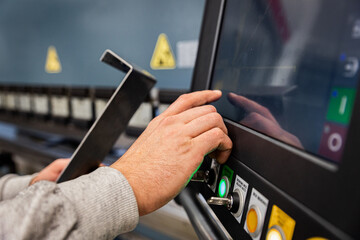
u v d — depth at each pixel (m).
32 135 1.88
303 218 0.28
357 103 0.23
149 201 0.42
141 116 1.41
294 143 0.33
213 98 0.50
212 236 0.45
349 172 0.23
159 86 1.58
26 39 2.20
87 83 1.93
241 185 0.41
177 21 1.42
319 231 0.26
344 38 0.28
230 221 0.44
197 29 1.36
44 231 0.36
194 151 0.42
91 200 0.39
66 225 0.36
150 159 0.43
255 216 0.36
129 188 0.41
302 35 0.34
